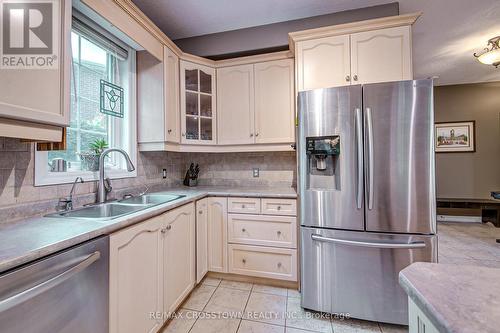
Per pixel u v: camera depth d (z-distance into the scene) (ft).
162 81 6.77
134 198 6.29
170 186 8.72
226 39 8.35
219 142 8.33
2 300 2.21
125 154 5.71
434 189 4.97
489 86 13.67
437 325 1.42
